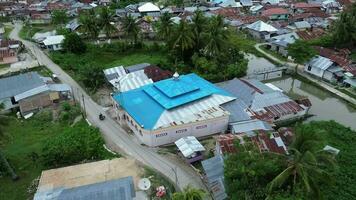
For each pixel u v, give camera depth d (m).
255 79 85.56
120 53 112.94
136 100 67.69
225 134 61.22
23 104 72.44
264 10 150.12
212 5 163.50
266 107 69.44
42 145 61.38
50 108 74.62
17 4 164.62
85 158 57.44
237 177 44.97
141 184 49.84
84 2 169.38
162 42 122.56
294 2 163.75
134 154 59.00
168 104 64.19
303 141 42.06
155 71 85.00
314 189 40.44
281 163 43.09
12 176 52.78
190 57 100.69
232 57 98.31
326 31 122.50
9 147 61.06
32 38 121.94
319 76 90.25
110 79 84.56
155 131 59.34
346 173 52.16
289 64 99.75
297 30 124.25
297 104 71.00
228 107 68.44
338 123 67.50
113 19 119.19
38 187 50.03
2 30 129.50
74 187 47.66
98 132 63.31
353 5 118.38
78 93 82.31
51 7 153.88
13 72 93.12
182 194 41.91
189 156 56.09
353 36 107.06
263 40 121.75
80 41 109.62
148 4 151.00
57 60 101.12
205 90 70.19
